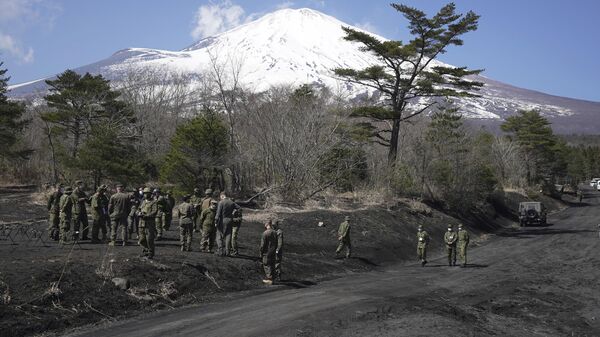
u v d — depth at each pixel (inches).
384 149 1729.8
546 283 721.6
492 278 752.3
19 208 994.7
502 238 1478.8
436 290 633.0
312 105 1334.9
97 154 1181.7
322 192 1317.7
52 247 595.2
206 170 1198.3
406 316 458.9
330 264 795.4
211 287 545.3
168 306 476.7
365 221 1125.1
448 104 1877.5
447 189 1675.7
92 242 649.6
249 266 633.6
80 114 1652.3
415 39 1487.5
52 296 418.0
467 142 1828.2
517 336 445.1
